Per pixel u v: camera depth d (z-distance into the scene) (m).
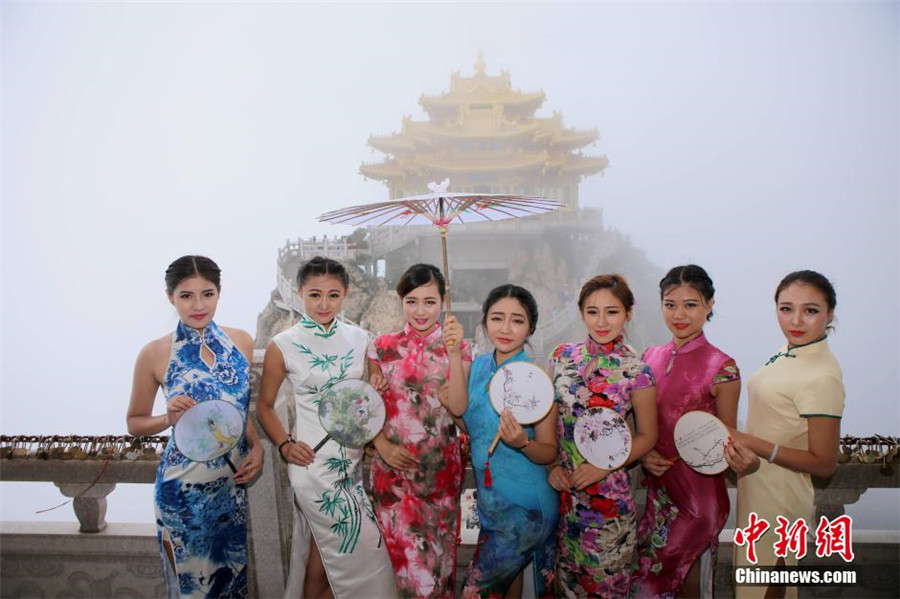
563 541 1.69
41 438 2.16
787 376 1.65
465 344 1.76
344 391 1.71
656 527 1.71
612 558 1.61
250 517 2.06
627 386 1.61
